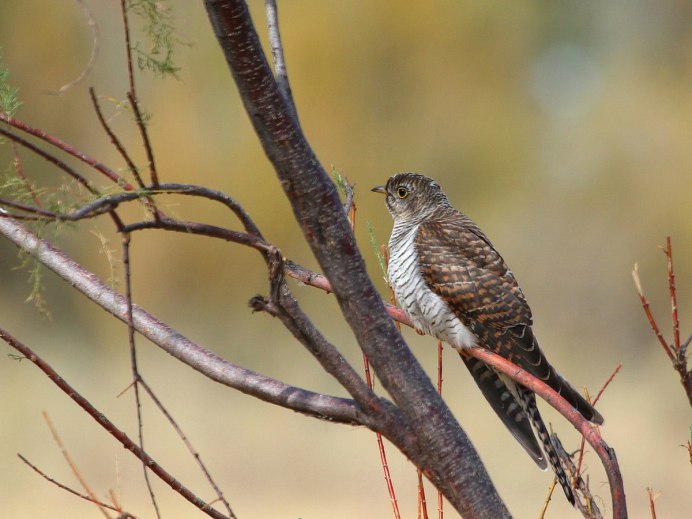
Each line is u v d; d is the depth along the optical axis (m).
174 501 12.60
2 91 3.06
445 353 16.72
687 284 18.39
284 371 18.06
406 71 19.62
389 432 2.69
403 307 6.65
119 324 17.73
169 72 2.66
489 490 2.68
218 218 17.80
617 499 2.78
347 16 19.28
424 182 7.22
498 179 19.98
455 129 19.77
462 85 19.84
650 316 2.96
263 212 17.64
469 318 6.24
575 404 5.60
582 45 22.28
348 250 2.59
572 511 12.49
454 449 2.66
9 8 17.55
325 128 18.98
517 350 5.98
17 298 18.91
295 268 3.98
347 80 19.22
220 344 18.55
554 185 20.09
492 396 5.98
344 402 2.76
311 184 2.54
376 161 19.09
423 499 3.61
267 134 2.52
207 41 17.06
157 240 18.00
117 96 15.77
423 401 2.66
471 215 20.02
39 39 17.38
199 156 17.30
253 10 13.53
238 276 18.27
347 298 2.62
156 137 16.89
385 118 19.44
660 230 18.84
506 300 6.22
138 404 2.52
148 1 2.61
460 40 19.78
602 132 20.11
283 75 2.96
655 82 20.84
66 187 2.81
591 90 21.61
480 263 6.42
